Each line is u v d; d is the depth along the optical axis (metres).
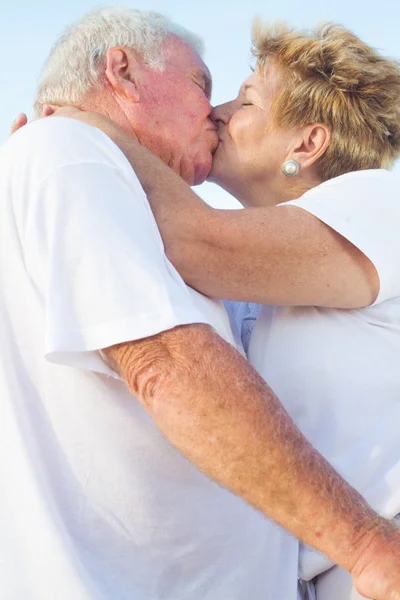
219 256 1.69
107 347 1.38
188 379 1.30
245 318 2.09
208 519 1.59
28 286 1.47
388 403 1.85
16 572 1.39
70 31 2.10
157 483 1.53
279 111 2.20
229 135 2.28
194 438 1.29
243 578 1.63
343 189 1.87
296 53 2.20
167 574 1.54
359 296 1.83
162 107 2.11
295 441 1.31
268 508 1.30
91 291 1.35
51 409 1.48
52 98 2.08
